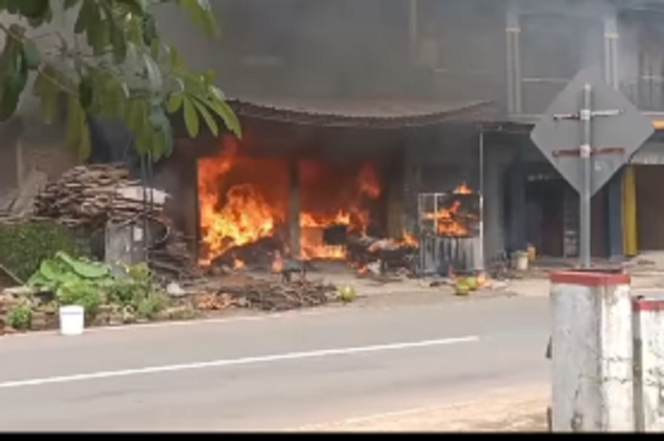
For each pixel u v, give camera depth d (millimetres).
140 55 3701
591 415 8055
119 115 3773
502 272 32406
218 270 29922
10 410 12141
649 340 8180
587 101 8969
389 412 11727
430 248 30875
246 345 17953
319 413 11805
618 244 37094
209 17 4027
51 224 24844
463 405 11844
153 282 24000
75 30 3652
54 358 16578
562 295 8352
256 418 11484
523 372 14914
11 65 3502
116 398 12938
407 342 18250
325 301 25094
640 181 39438
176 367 15508
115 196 25641
